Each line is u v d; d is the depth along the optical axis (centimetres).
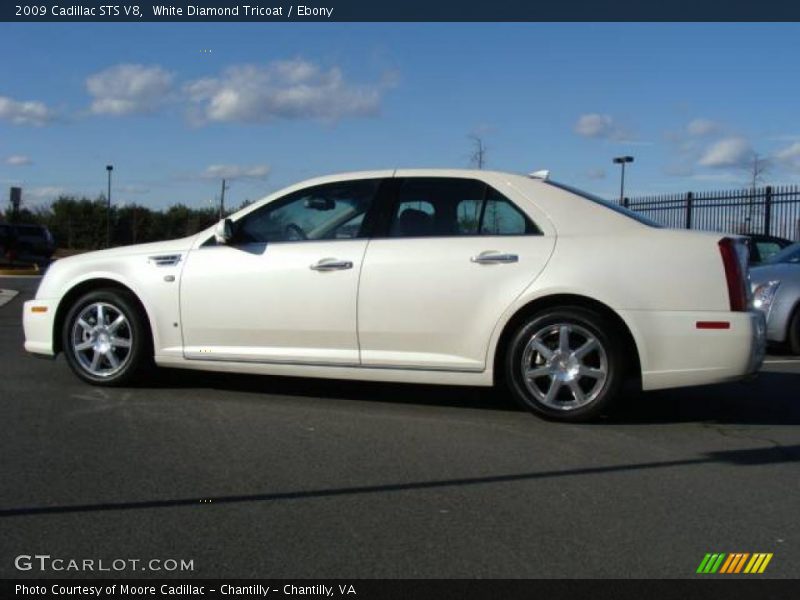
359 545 353
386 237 574
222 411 579
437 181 581
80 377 646
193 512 388
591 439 520
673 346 529
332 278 571
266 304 586
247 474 443
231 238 594
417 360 561
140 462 461
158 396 622
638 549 353
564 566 336
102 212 4859
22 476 435
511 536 364
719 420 577
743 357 527
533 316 546
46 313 648
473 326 550
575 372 543
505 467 461
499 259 546
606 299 530
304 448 492
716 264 531
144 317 628
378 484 430
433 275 554
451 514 389
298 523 376
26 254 3250
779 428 557
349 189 595
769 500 414
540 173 591
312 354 582
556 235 549
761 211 1641
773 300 896
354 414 577
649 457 484
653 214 1994
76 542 353
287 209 604
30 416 557
